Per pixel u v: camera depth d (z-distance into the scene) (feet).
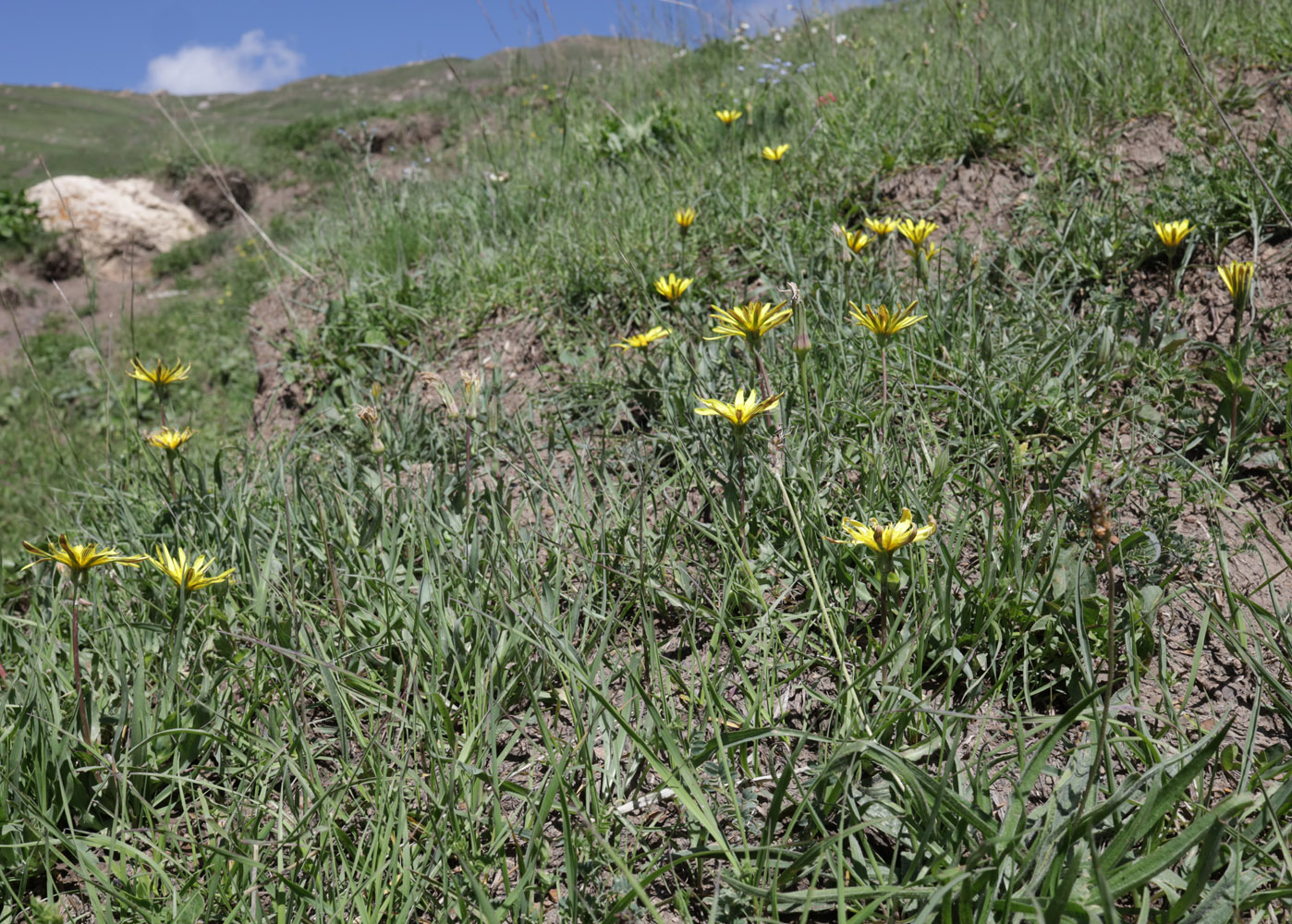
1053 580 6.00
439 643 6.38
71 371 28.09
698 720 5.88
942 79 15.55
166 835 5.63
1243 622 6.03
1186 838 3.92
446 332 13.87
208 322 30.12
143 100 76.28
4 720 6.02
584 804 5.45
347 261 17.70
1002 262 10.84
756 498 7.52
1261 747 5.26
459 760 5.50
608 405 10.41
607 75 29.32
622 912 4.71
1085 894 4.09
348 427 11.51
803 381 7.27
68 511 11.37
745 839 4.74
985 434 7.98
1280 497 7.14
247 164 45.44
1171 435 7.87
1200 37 13.80
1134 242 10.30
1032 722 4.90
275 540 7.97
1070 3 16.85
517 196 17.93
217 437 15.19
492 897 4.97
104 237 40.16
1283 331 8.33
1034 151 12.48
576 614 6.32
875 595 6.45
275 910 5.07
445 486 8.89
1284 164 10.07
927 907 3.99
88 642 7.50
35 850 5.57
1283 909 4.21
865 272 10.70
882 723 5.12
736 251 12.93
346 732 5.87
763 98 18.61
